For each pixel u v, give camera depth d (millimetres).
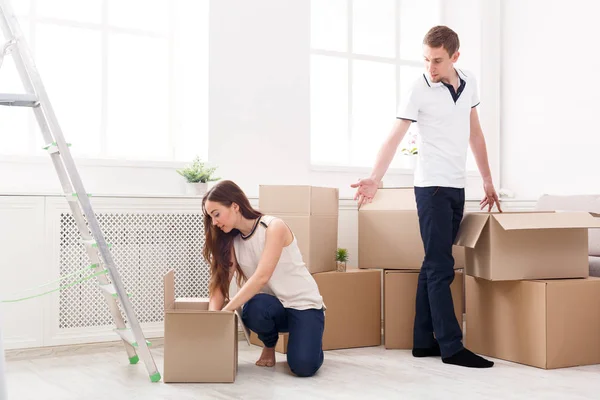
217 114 3783
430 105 2947
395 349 3252
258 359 2994
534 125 4441
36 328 3135
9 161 3316
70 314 3236
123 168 3582
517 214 2891
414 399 2320
